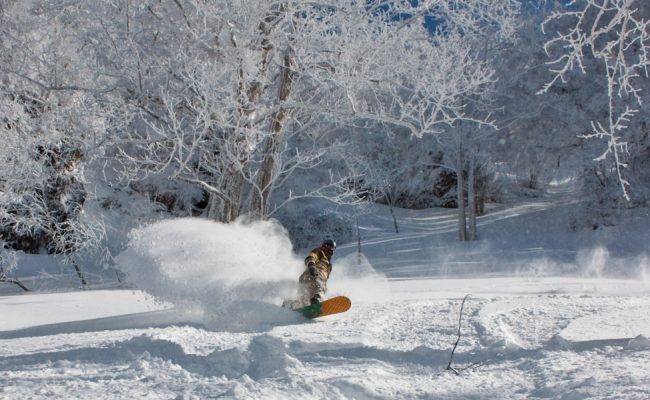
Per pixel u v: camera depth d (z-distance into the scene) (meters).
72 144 14.11
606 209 29.17
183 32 12.64
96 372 4.77
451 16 14.05
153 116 12.56
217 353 5.12
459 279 16.36
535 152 31.19
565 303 7.85
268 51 13.11
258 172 13.22
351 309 9.02
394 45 13.36
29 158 15.45
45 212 18.03
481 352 5.11
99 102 13.38
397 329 6.68
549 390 3.71
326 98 13.81
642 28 4.33
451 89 12.70
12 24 14.47
